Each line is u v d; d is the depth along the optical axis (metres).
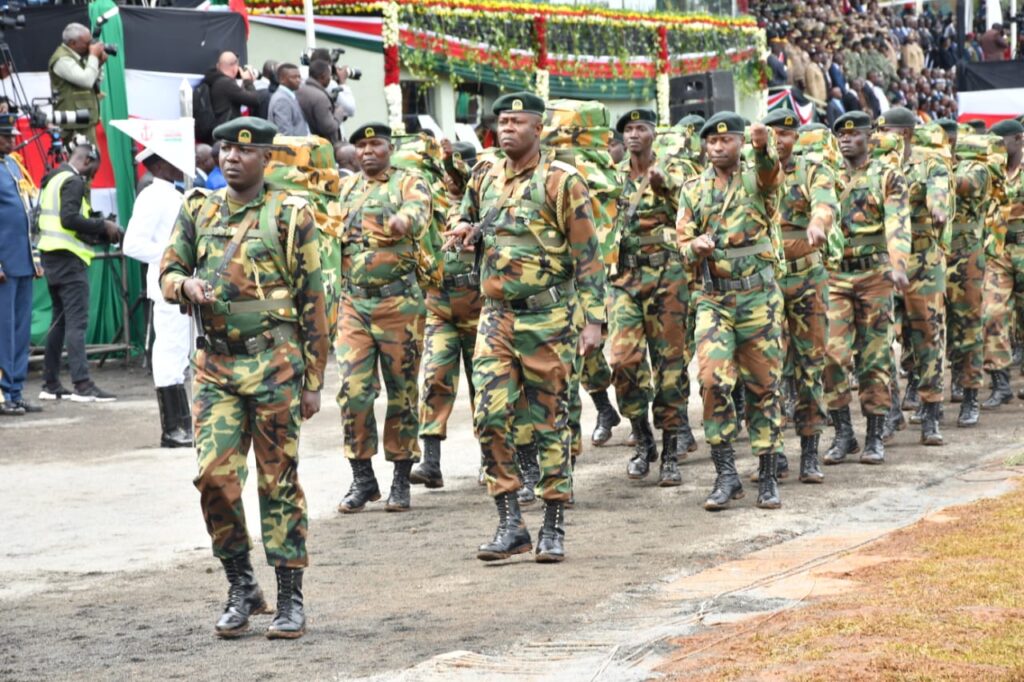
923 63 87.56
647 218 24.31
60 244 34.50
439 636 14.94
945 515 19.94
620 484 24.28
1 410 32.84
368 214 22.03
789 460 26.25
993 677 11.98
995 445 27.73
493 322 18.52
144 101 40.84
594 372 27.80
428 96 56.44
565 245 18.27
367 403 22.14
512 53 58.62
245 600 15.41
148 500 23.36
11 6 39.19
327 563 18.73
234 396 15.20
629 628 14.84
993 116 65.38
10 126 34.00
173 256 15.32
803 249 23.55
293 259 15.20
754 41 72.38
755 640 13.62
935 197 26.95
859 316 25.86
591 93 63.72
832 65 77.44
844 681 11.98
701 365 21.72
